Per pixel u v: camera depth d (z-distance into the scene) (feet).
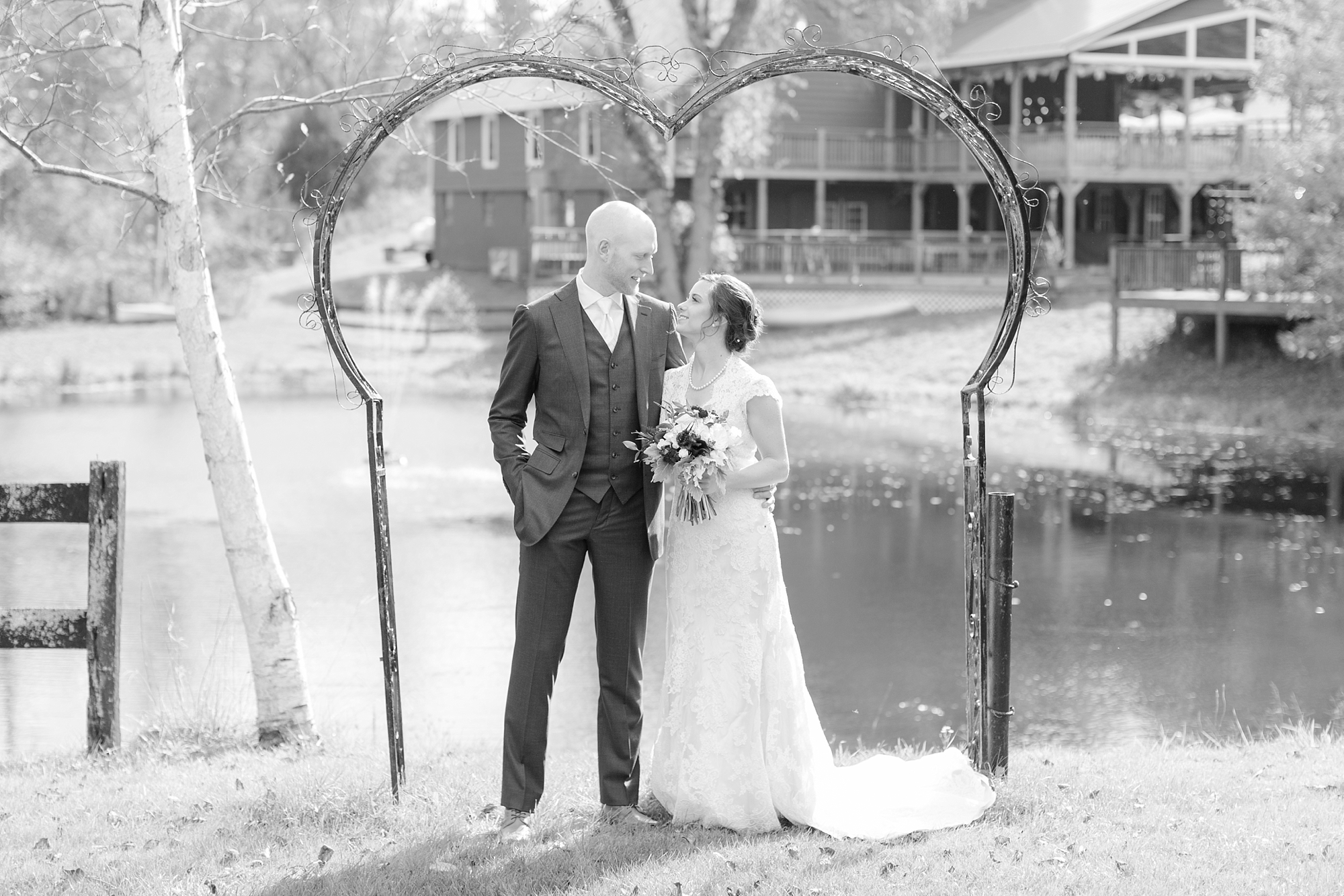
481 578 38.68
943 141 114.32
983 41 110.32
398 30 25.32
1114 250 79.15
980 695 17.21
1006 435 67.87
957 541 44.24
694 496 15.40
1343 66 65.72
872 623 34.22
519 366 15.74
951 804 16.37
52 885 14.29
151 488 52.03
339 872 14.57
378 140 16.03
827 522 47.60
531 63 15.79
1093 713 26.55
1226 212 94.07
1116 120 117.29
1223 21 104.73
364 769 19.15
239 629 32.53
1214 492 52.24
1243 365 75.10
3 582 37.50
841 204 124.06
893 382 82.99
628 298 15.96
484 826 16.15
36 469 55.62
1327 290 65.21
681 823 16.01
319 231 16.06
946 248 110.63
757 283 106.42
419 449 63.00
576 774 18.72
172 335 103.96
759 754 15.71
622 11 29.45
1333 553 41.83
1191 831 15.76
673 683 16.07
